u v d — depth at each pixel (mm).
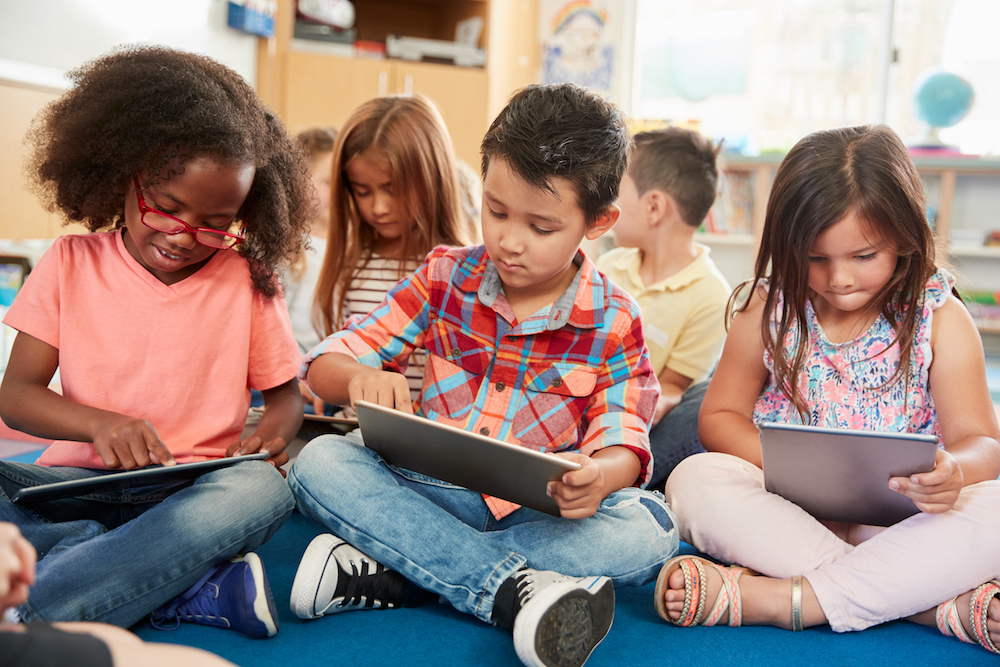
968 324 1209
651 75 4176
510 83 4109
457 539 1021
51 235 2410
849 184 1119
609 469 1071
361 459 1092
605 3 4090
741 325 1320
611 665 946
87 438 1053
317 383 1174
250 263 1277
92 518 1119
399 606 1085
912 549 1023
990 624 990
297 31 3541
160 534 944
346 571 1030
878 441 934
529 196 1031
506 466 929
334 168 1676
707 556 1329
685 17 4102
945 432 1180
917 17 3766
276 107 3516
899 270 1189
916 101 3535
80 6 2420
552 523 1079
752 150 3760
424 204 1657
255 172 1240
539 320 1182
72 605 880
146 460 1020
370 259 1745
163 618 1014
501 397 1199
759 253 1288
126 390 1171
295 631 1000
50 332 1150
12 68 2176
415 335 1248
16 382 1119
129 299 1178
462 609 1021
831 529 1219
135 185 1097
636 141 1827
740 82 4066
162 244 1104
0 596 570
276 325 1298
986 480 1082
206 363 1213
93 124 1113
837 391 1255
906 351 1202
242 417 1257
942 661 976
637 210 1796
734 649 996
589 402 1216
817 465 1004
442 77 3754
